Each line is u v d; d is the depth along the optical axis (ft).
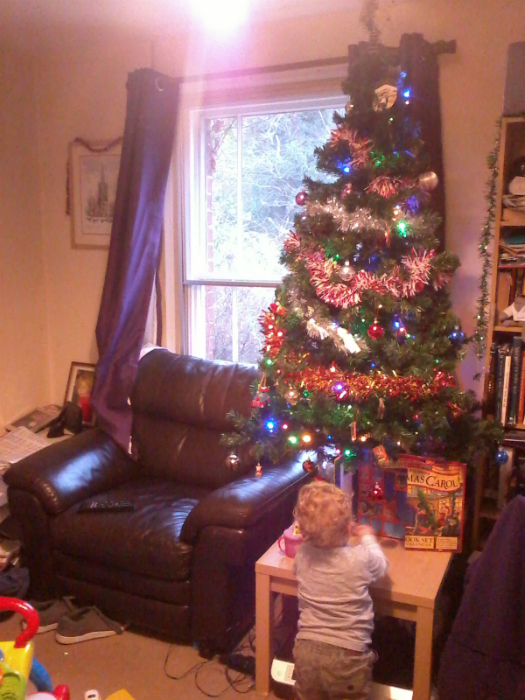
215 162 10.39
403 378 6.53
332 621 5.84
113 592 7.88
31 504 8.21
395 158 6.69
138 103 9.70
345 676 5.70
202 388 9.43
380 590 6.13
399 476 7.04
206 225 10.61
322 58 9.04
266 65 9.43
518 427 7.44
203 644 7.41
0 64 10.64
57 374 12.09
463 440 7.06
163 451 9.57
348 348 6.60
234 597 7.29
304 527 5.91
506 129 7.10
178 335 10.91
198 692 6.91
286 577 6.56
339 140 7.03
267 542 7.50
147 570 7.47
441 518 6.86
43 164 11.55
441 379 6.57
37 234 11.72
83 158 11.10
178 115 10.24
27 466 8.41
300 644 5.92
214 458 9.15
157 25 9.59
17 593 8.10
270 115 9.87
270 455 7.61
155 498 8.59
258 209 10.18
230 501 7.13
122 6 8.79
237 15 9.07
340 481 7.48
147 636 7.93
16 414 11.61
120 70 10.53
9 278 11.23
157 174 10.07
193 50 9.94
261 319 7.61
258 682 6.89
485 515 7.72
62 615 8.00
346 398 6.81
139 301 10.14
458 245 8.48
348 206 6.77
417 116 7.82
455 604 7.71
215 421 9.26
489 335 7.47
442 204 8.25
